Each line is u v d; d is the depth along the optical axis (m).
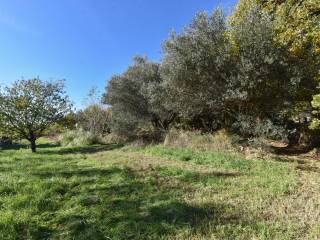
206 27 11.67
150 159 10.87
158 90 14.61
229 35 11.52
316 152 11.60
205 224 4.75
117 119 18.53
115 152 13.62
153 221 4.94
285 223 4.76
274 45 11.03
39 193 6.34
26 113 15.34
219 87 11.56
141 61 19.06
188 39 11.72
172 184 7.17
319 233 4.35
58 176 8.05
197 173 8.10
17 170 9.12
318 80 11.43
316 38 11.46
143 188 6.79
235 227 4.64
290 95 11.52
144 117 17.88
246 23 11.30
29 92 15.63
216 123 14.30
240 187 6.79
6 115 15.20
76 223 4.93
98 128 24.03
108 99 19.59
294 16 12.59
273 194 6.18
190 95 12.37
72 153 14.21
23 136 15.73
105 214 5.31
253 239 4.24
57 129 17.59
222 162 9.62
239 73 10.98
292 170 8.39
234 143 11.67
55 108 16.03
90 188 6.86
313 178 7.52
